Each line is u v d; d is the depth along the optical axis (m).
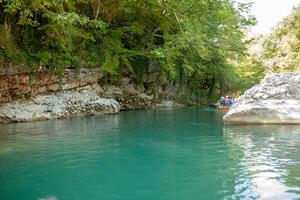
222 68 32.31
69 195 5.20
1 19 15.43
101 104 18.34
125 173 6.38
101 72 20.55
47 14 13.30
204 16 23.20
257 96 13.65
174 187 5.53
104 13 20.61
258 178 5.94
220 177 6.04
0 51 14.91
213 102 32.66
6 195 5.20
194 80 30.97
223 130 11.81
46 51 16.72
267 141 9.54
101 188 5.51
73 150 8.41
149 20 23.02
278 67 38.69
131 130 11.89
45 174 6.30
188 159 7.46
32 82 16.39
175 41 22.16
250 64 41.84
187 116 17.19
